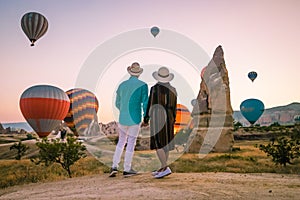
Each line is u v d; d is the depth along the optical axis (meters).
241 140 16.44
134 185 6.21
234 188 5.71
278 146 10.55
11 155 12.52
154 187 5.89
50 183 7.64
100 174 8.52
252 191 5.46
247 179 6.78
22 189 7.16
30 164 10.70
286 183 6.28
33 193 6.42
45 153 9.94
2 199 6.10
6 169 9.91
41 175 9.35
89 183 6.98
